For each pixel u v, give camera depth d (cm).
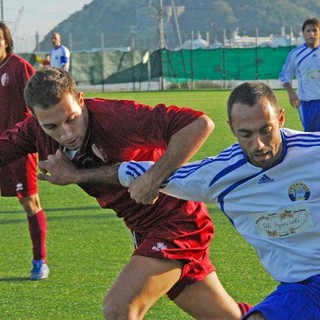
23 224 1175
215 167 493
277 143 461
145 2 15800
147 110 525
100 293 789
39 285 823
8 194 849
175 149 511
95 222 1166
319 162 470
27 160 838
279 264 489
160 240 541
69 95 512
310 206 473
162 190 521
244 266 884
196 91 4894
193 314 570
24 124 576
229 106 459
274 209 479
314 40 1561
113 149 538
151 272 529
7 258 950
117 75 5112
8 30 851
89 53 5050
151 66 5178
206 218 563
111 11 16788
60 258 940
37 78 511
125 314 519
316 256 475
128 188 535
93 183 542
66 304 754
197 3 16812
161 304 753
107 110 530
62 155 538
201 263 556
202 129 513
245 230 497
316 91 1581
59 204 1337
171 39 14412
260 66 5053
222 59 5109
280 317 462
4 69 858
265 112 448
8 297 780
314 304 469
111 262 916
